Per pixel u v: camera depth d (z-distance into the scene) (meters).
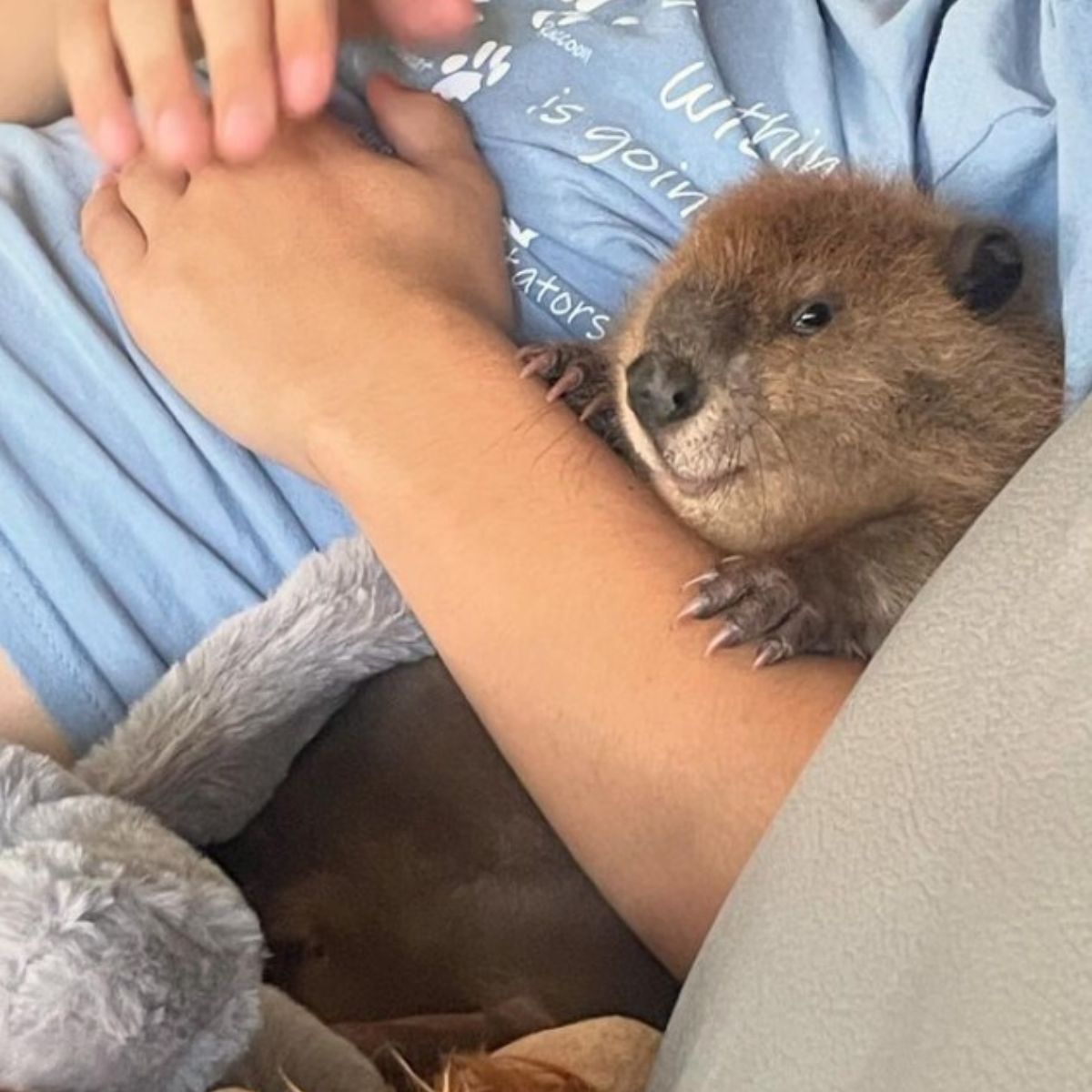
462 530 0.38
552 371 0.44
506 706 0.37
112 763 0.40
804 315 0.42
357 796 0.44
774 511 0.42
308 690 0.42
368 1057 0.36
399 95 0.47
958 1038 0.19
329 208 0.44
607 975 0.41
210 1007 0.28
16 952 0.27
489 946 0.42
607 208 0.46
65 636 0.41
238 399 0.42
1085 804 0.20
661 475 0.43
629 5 0.48
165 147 0.42
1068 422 0.27
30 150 0.48
